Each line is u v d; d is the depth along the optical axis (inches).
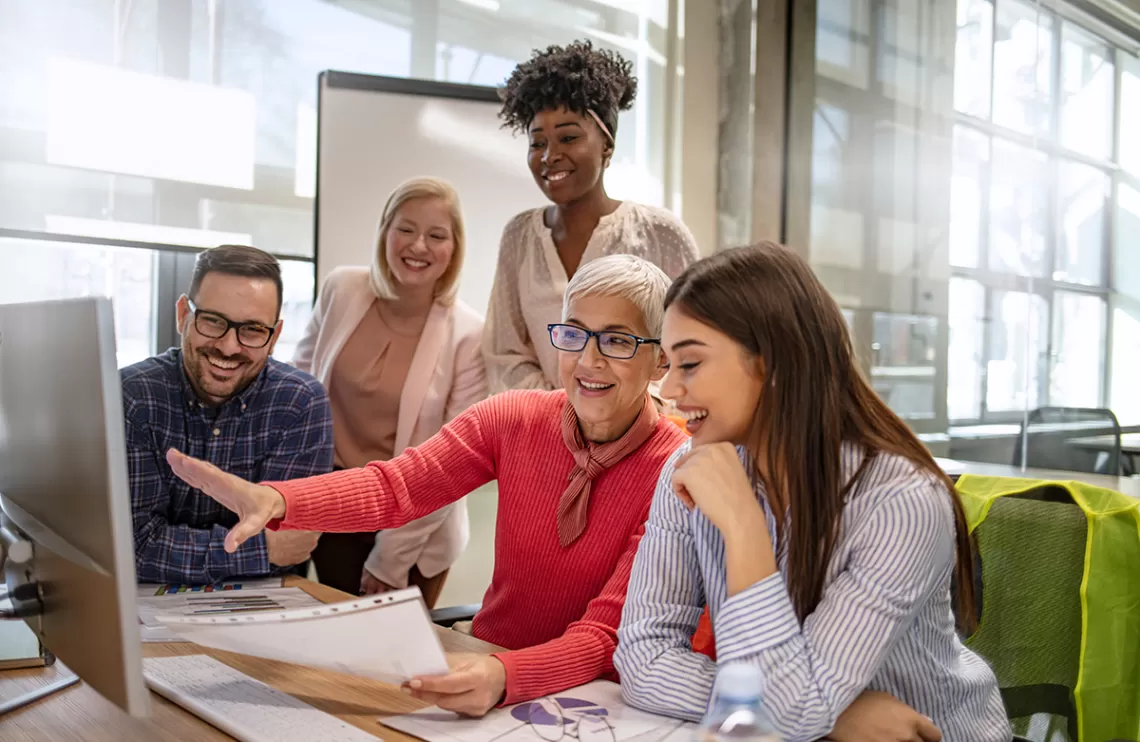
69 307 35.7
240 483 49.2
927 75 113.2
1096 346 93.7
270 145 111.2
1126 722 46.5
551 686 43.6
